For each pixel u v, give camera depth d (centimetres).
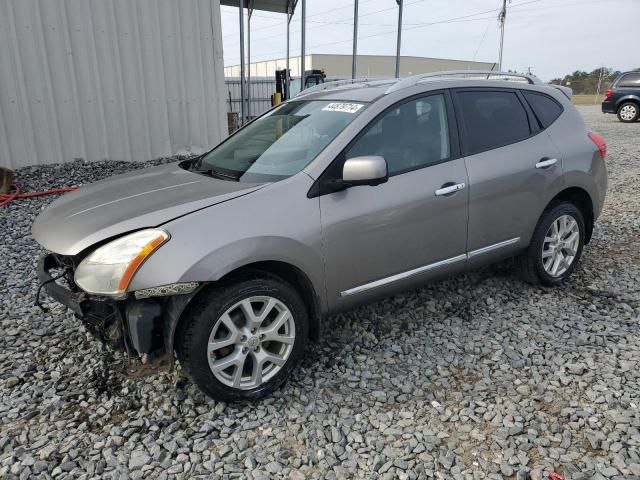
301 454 261
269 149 358
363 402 302
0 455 258
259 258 286
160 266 265
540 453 260
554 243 444
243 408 297
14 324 386
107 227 283
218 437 274
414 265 360
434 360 346
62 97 797
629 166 1031
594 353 350
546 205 425
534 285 458
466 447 265
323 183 314
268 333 298
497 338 372
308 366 339
